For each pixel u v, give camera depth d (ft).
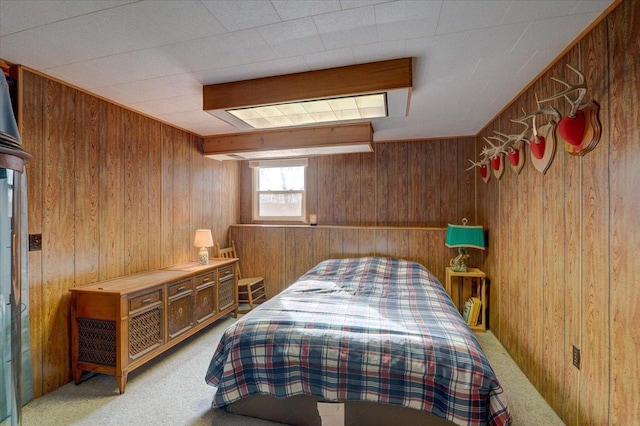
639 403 4.17
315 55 6.16
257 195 15.08
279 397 5.95
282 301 8.07
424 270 11.16
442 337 5.72
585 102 5.27
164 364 8.59
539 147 6.81
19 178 4.00
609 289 4.76
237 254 14.57
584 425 5.41
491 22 5.03
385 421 5.68
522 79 7.23
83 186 7.92
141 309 7.79
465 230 11.10
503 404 5.03
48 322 7.12
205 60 6.33
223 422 6.23
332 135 10.92
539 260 7.11
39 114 6.91
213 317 10.98
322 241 13.61
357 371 5.56
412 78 6.84
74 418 6.29
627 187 4.37
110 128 8.68
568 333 5.92
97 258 8.29
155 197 10.30
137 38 5.49
